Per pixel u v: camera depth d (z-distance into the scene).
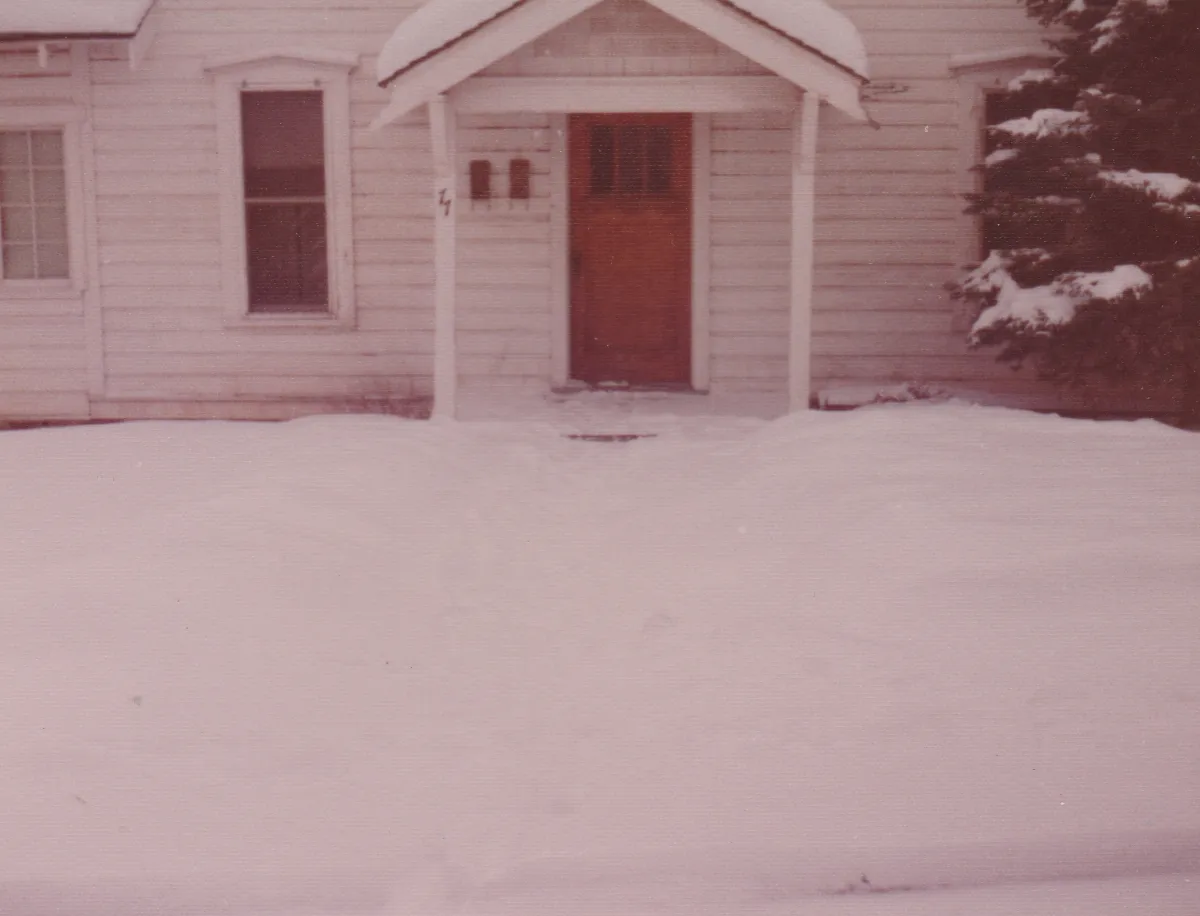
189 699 4.40
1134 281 9.57
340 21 12.23
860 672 4.57
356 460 7.97
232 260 12.46
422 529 6.81
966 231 12.16
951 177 12.14
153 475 7.67
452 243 10.38
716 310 12.37
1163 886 3.16
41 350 12.56
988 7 11.98
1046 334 10.09
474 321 12.45
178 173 12.41
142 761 3.94
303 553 5.97
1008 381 12.23
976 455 7.62
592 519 7.25
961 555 5.68
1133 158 10.53
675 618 5.34
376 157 12.34
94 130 12.37
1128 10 10.00
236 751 4.03
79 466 8.09
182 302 12.49
